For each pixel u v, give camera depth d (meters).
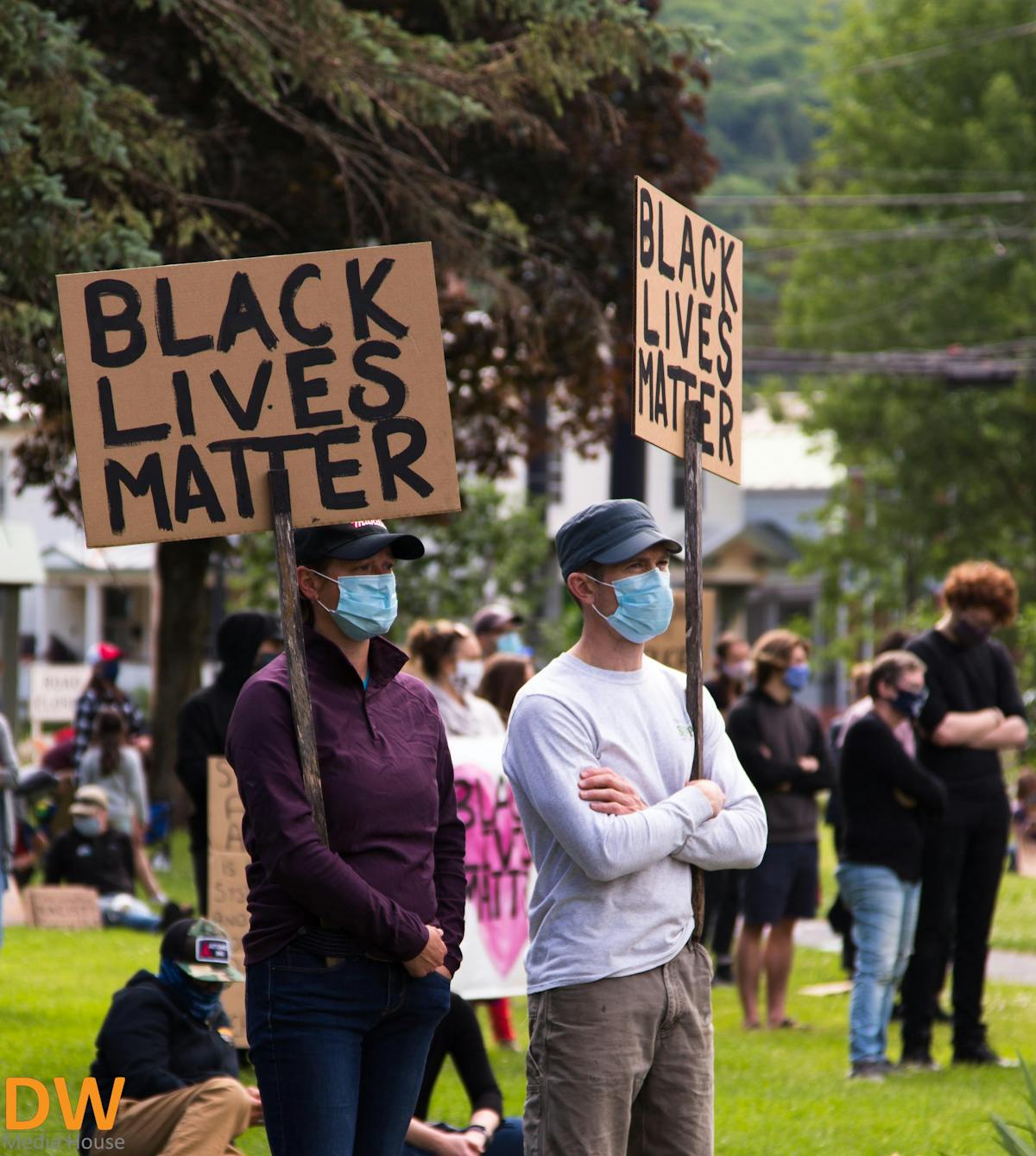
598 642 10.77
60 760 38.38
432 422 10.36
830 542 96.12
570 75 25.00
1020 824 46.03
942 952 20.41
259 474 10.32
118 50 32.38
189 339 10.35
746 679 29.20
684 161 41.44
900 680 19.55
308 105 32.94
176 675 45.50
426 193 28.19
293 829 9.56
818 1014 24.36
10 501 104.38
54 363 20.62
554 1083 10.23
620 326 39.12
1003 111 91.38
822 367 60.16
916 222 95.69
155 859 40.53
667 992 10.36
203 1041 14.16
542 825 10.55
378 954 9.76
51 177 20.16
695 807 10.37
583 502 103.69
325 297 10.38
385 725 10.17
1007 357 87.06
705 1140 10.53
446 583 74.38
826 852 47.91
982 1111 17.59
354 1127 9.77
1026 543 94.31
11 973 24.70
